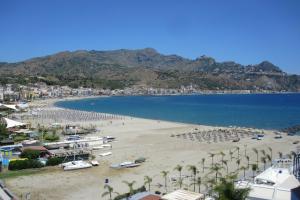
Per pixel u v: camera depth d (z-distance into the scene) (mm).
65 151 102125
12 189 69312
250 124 198625
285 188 53500
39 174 80750
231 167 86438
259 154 104625
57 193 67312
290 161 88312
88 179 77062
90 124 183500
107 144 119375
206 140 131125
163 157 99688
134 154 104250
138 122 196875
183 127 173625
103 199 63812
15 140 126375
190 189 68688
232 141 128750
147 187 70562
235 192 41188
